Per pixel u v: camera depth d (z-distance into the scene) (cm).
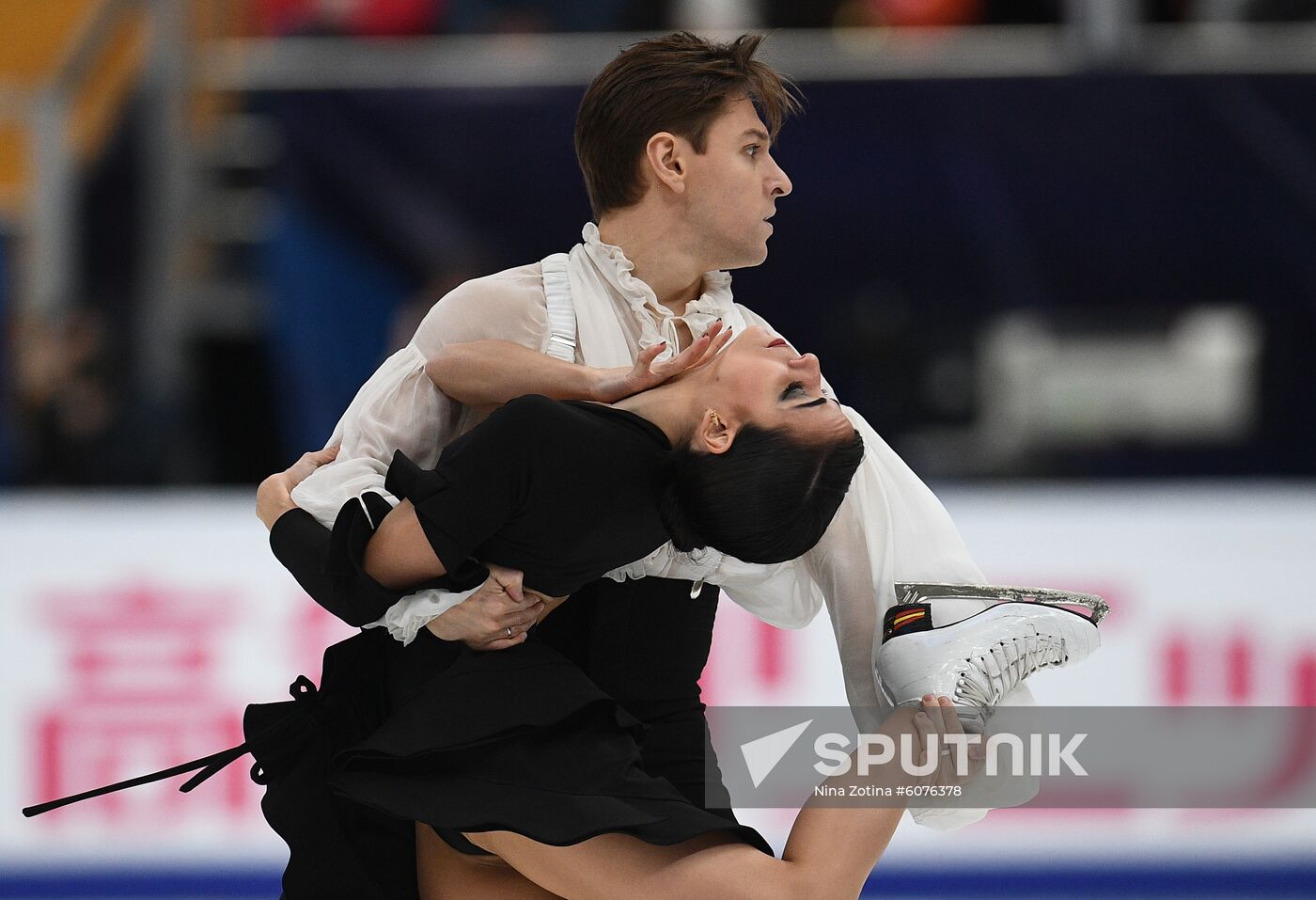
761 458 600
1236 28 1898
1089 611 761
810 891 620
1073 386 1883
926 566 704
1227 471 1884
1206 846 1316
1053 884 1312
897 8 1942
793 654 1331
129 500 1538
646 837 599
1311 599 1352
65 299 1919
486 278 686
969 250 1875
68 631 1365
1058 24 1928
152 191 1931
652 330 666
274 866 1331
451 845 672
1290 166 1850
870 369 1888
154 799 1341
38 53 1931
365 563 618
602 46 1934
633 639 672
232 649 1369
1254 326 1873
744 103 664
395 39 1945
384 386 677
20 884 1329
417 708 628
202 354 1920
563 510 600
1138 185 1859
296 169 1919
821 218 1869
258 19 1941
